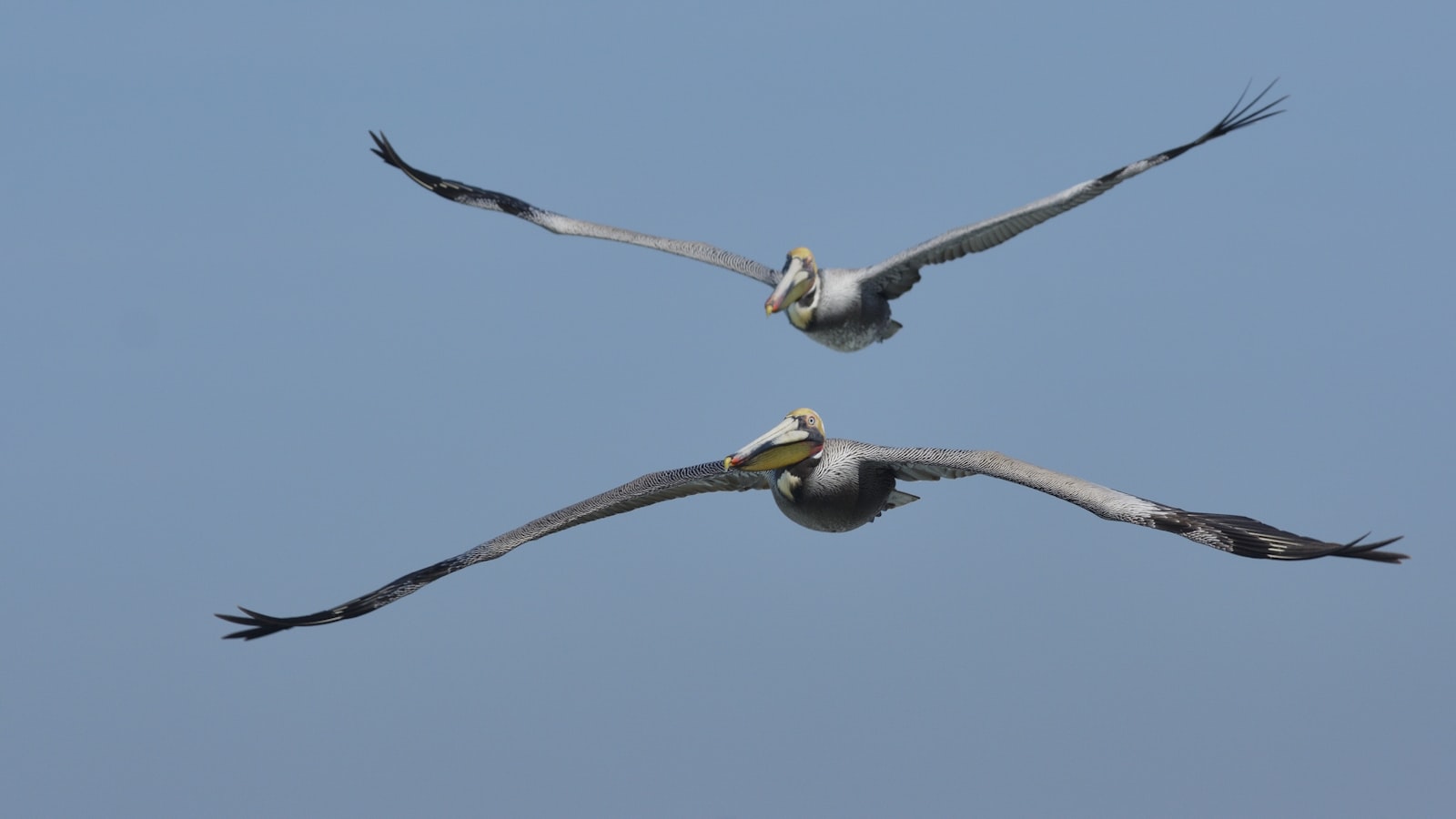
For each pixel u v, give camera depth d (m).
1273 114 16.09
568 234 19.27
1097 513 11.96
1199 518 11.64
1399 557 10.63
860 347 18.58
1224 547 11.31
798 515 14.67
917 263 18.03
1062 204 16.67
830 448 14.49
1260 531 11.35
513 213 19.41
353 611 12.88
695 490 14.91
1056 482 12.43
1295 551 11.05
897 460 14.03
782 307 17.62
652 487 14.47
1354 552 10.78
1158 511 11.79
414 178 19.28
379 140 18.80
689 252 19.12
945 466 13.55
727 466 14.18
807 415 14.52
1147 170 16.36
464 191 19.53
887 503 15.04
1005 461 12.98
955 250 17.73
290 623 12.71
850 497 14.41
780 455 14.30
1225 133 16.28
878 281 18.36
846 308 18.16
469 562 13.38
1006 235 17.30
